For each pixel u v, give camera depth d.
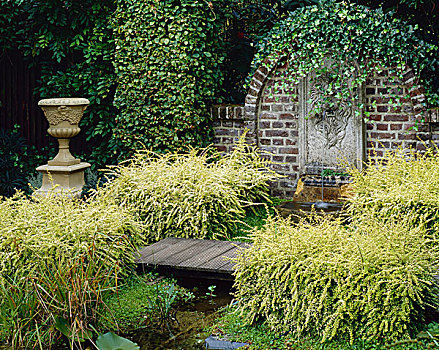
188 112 7.86
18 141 9.23
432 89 7.48
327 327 3.58
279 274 3.81
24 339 3.90
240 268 4.13
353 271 3.64
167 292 4.58
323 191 7.27
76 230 4.70
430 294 3.71
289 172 7.82
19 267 4.34
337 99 7.35
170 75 7.84
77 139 9.34
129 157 8.32
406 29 7.12
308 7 7.45
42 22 8.63
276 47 7.59
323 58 7.38
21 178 9.09
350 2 8.26
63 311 3.89
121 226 5.01
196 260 5.08
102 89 8.77
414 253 3.81
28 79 9.44
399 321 3.48
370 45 7.16
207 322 4.23
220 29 8.34
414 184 5.35
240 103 9.03
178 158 6.86
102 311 4.10
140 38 7.90
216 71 8.27
